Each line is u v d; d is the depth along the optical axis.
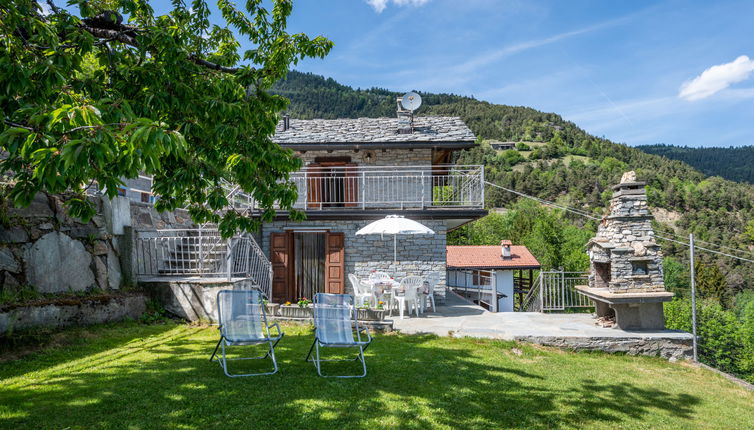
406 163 13.58
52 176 2.62
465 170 13.31
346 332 5.91
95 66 7.12
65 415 3.83
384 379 5.47
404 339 7.89
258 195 6.00
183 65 5.11
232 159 5.00
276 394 4.66
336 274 12.70
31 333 6.21
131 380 4.89
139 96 4.77
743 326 28.31
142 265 9.34
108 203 8.69
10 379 4.79
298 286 13.48
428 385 5.36
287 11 6.66
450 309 11.59
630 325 8.63
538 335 8.20
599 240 9.23
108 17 5.06
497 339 8.11
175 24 5.93
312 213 12.31
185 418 3.89
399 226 10.52
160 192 5.18
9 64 3.36
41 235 7.16
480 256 25.84
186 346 6.72
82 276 7.84
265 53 6.35
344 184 13.59
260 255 11.58
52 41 4.01
